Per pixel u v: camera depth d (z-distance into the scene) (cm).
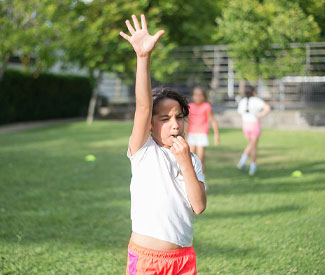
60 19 1616
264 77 1853
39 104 1969
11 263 364
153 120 214
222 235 436
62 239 424
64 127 1691
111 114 2180
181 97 213
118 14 1739
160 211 209
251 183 698
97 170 798
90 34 1656
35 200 571
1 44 1480
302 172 788
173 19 2125
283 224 471
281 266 357
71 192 620
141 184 213
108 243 414
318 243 410
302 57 1792
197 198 204
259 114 789
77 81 2248
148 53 199
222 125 1864
